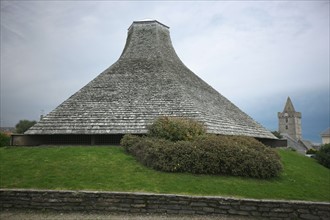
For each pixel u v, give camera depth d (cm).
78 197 893
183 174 1120
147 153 1227
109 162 1273
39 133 1712
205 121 1730
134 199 888
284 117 9556
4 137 2212
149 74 2247
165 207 880
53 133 1714
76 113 1864
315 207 856
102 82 2191
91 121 1795
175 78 2208
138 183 1018
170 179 1062
